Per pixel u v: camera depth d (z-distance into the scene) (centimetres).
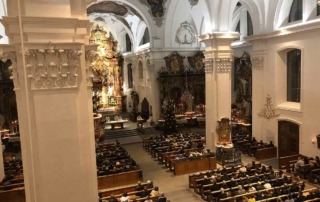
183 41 2692
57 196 484
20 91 466
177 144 1898
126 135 2491
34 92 457
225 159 1616
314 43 1483
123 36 3256
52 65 461
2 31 1352
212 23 1617
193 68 2747
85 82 500
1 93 2331
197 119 2719
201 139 2006
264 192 1077
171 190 1352
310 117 1541
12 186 1238
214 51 1644
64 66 473
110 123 2583
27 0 441
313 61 1498
